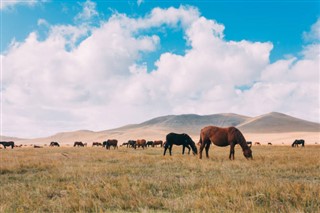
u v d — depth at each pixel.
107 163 18.41
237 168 14.98
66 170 14.44
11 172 15.16
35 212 7.39
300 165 15.12
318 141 110.88
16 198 8.96
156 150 37.88
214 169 14.79
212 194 8.52
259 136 154.62
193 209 7.27
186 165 16.16
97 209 7.64
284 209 6.96
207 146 21.53
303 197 7.78
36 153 29.94
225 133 20.12
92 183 10.48
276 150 33.84
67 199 8.29
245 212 6.68
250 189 8.80
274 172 13.43
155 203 7.95
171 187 9.93
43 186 10.44
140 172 14.24
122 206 7.84
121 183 10.38
